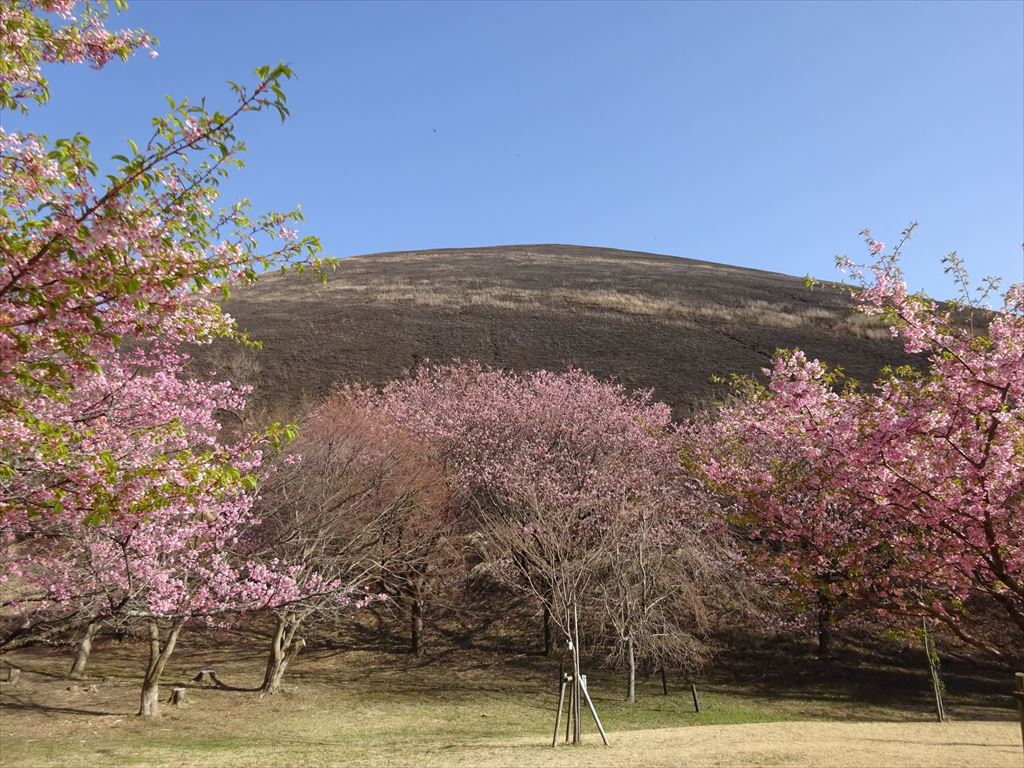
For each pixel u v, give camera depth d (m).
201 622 20.69
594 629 21.27
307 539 17.17
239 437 18.30
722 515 10.53
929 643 17.39
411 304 61.25
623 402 36.53
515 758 11.07
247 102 4.54
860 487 8.19
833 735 13.20
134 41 5.80
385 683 20.27
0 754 12.18
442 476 25.09
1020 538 7.80
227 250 5.37
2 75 5.19
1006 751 10.95
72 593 8.62
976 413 7.47
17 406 4.96
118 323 5.16
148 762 11.49
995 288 7.79
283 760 11.52
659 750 11.41
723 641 23.17
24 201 4.78
